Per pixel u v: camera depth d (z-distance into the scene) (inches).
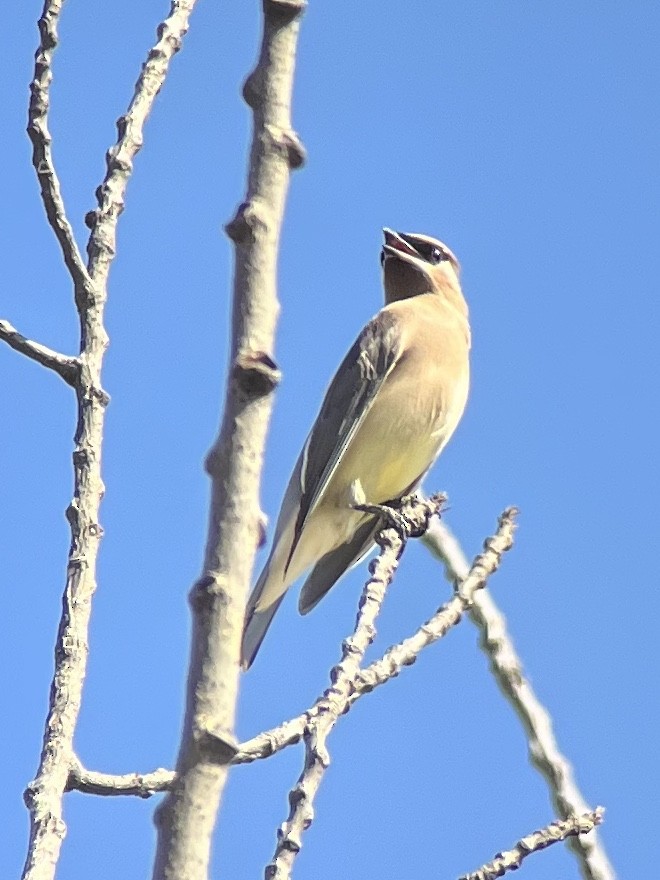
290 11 220.2
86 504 246.1
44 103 259.4
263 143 215.0
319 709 246.2
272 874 212.8
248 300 207.6
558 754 293.0
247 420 203.5
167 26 279.6
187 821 193.8
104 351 255.1
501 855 267.0
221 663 198.2
